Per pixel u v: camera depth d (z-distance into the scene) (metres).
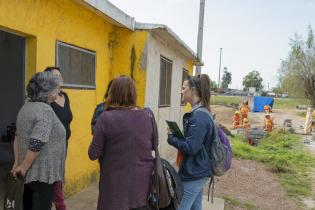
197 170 3.59
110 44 6.82
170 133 3.81
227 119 32.00
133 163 2.93
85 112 5.95
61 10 4.96
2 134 7.33
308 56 37.41
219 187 8.03
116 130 2.89
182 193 3.33
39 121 2.99
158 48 7.93
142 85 6.85
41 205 3.18
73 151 5.61
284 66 41.47
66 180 5.44
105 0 5.50
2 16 3.75
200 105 3.65
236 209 6.60
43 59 4.61
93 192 5.91
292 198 8.04
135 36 6.80
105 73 6.70
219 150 3.64
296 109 52.28
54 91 3.17
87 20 5.79
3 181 5.09
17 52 7.13
